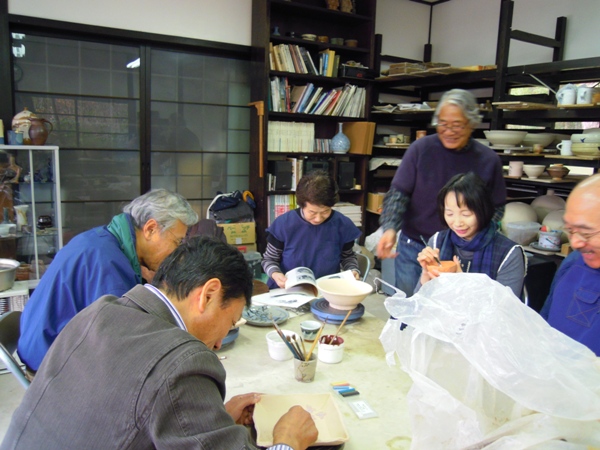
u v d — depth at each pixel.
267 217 4.26
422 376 0.99
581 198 1.23
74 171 3.75
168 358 0.78
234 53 4.20
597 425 0.83
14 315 1.60
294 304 1.89
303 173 4.37
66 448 0.78
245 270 0.95
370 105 4.60
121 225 1.51
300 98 4.25
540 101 3.26
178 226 1.53
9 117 3.39
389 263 4.02
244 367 1.43
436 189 2.13
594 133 2.85
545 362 0.88
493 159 2.09
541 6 3.97
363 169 4.68
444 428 0.93
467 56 4.67
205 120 4.21
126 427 0.75
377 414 1.19
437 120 2.03
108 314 0.88
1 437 2.02
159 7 3.77
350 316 1.78
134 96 3.87
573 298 1.42
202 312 0.91
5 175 3.19
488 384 0.95
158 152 4.05
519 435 0.85
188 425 0.75
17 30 3.39
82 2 3.51
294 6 4.02
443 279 1.07
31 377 1.43
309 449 1.03
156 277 0.96
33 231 3.30
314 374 1.36
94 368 0.81
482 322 0.94
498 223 2.11
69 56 3.60
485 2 4.46
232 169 4.43
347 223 2.36
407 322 1.06
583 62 2.96
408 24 4.94
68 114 3.66
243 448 0.78
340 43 4.39
